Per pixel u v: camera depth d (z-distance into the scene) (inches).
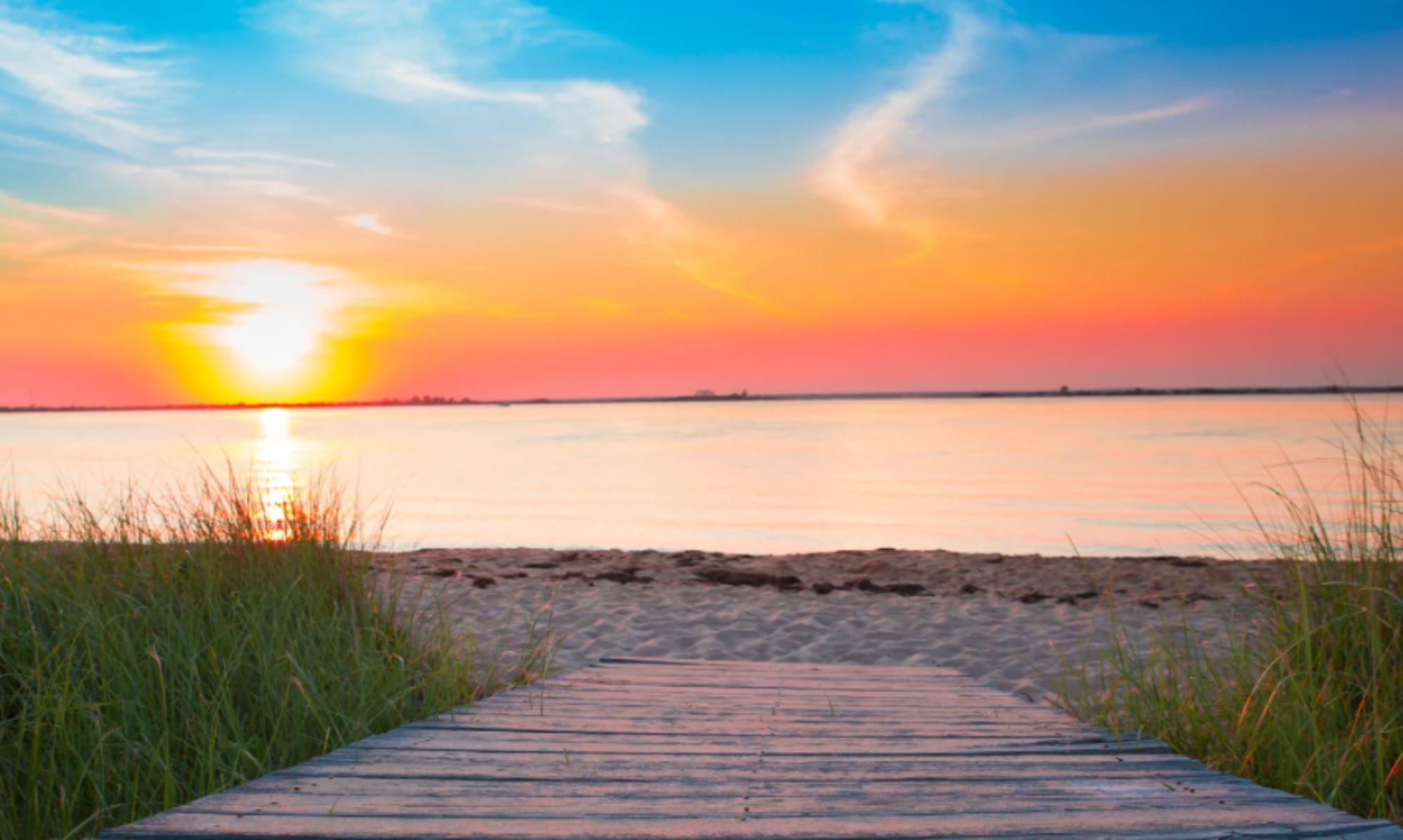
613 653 255.9
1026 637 279.3
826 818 94.6
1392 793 128.0
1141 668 173.0
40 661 142.5
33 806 114.8
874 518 842.2
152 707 137.6
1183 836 88.4
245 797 99.9
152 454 1844.2
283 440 2733.8
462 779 108.3
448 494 1055.0
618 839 87.5
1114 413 4933.6
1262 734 139.0
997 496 1032.2
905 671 212.5
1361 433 167.2
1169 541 678.5
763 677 199.0
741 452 1987.0
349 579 198.2
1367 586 152.9
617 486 1183.6
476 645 227.5
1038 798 102.3
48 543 178.2
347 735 144.1
